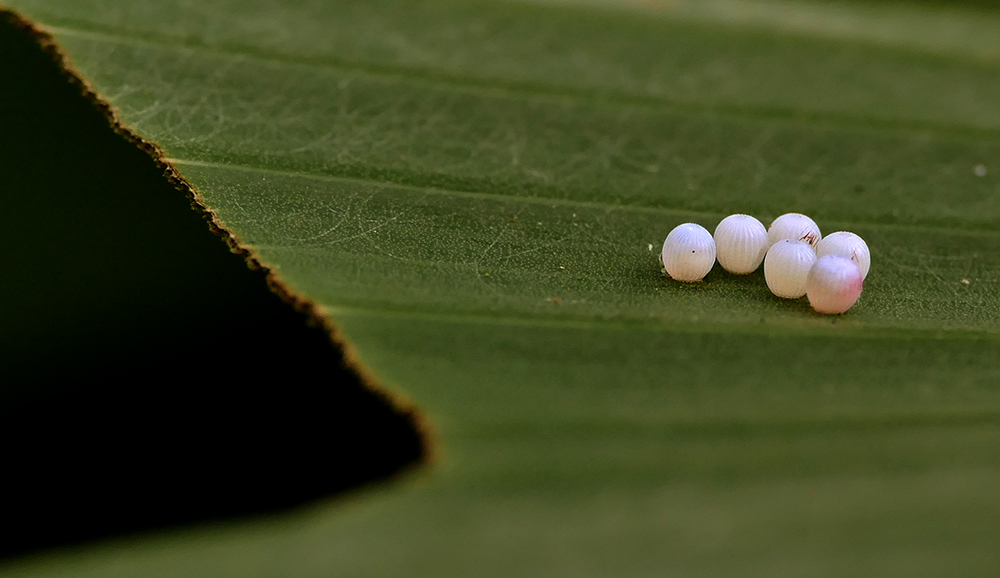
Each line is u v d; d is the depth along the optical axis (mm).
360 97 82
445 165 79
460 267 73
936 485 68
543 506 67
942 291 75
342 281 72
